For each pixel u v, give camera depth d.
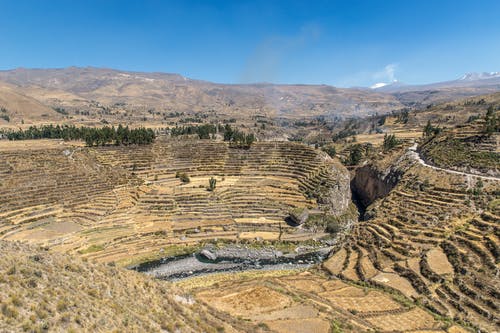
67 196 121.44
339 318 58.97
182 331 38.06
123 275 45.94
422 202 104.06
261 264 96.44
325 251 105.38
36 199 114.56
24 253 39.66
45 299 30.28
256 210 126.44
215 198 131.88
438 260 77.50
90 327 29.66
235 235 111.44
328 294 71.81
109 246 99.19
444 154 129.00
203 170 162.62
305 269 91.25
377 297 69.62
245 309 61.94
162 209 123.94
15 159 130.88
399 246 86.38
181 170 161.38
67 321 28.97
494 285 65.25
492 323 58.56
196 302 50.81
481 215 87.94
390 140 187.25
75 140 180.12
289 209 126.75
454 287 68.69
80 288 36.22
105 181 136.62
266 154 171.88
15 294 28.91
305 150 167.50
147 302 41.72
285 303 64.44
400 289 72.06
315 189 135.75
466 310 62.38
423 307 65.50
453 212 93.62
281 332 52.06
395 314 62.72
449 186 107.38
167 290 48.47
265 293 69.50
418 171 124.81
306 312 60.44
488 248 74.88
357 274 81.31
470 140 129.25
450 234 84.94
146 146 173.38
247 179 153.25
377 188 153.38
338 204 132.00
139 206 124.50
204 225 115.75
